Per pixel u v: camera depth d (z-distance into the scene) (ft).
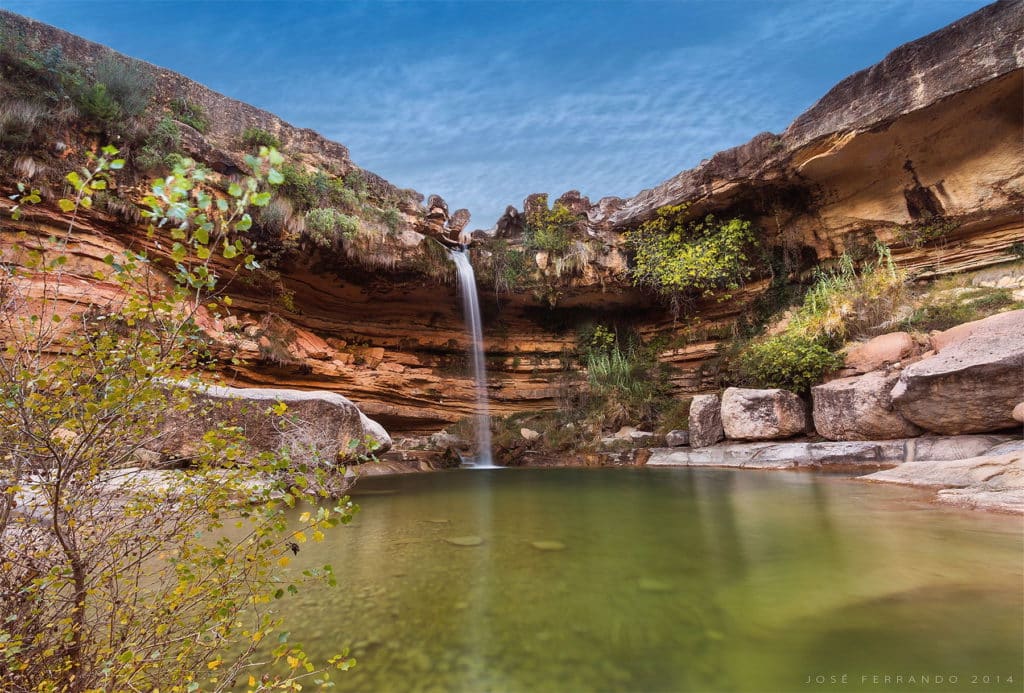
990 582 8.61
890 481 20.94
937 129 37.32
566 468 38.88
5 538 4.68
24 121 29.78
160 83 38.60
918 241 40.75
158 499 5.41
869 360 32.01
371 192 47.44
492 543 12.60
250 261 4.62
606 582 9.48
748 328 49.42
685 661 6.44
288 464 5.55
